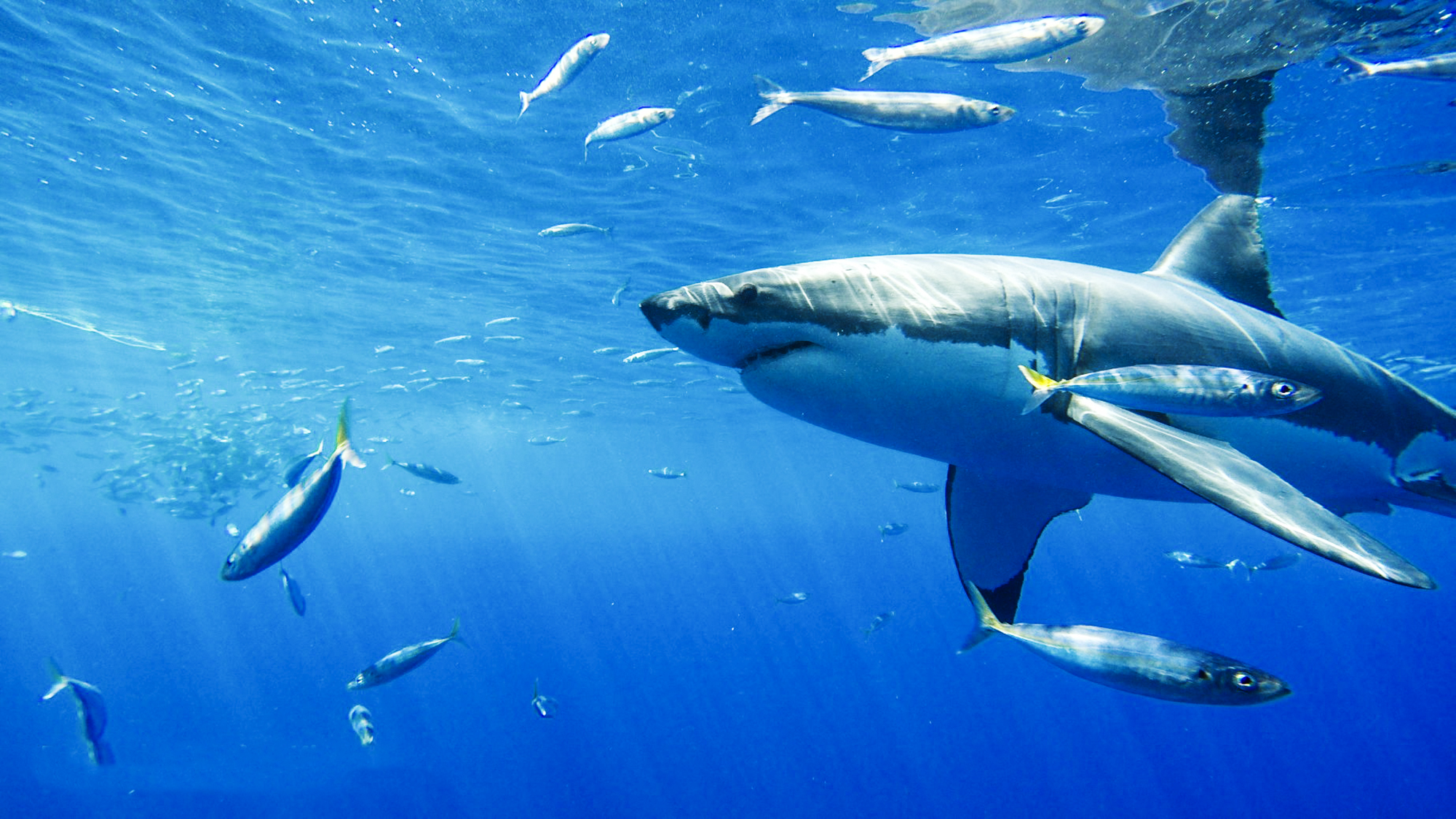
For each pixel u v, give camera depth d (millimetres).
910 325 2793
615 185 12016
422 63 9039
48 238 14391
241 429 24047
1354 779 37875
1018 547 4062
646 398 30594
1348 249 13633
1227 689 2857
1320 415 3219
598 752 34375
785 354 2939
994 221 12992
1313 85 8258
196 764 26875
